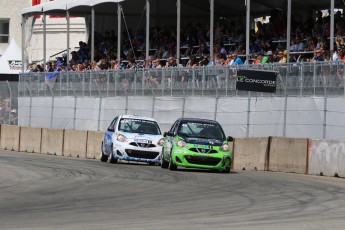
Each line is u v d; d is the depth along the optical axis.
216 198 36.16
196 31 88.88
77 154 80.31
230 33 83.31
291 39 74.88
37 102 93.38
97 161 67.44
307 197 36.88
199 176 49.91
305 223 27.31
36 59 135.12
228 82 68.75
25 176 48.53
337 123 57.94
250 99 66.38
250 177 50.03
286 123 62.31
